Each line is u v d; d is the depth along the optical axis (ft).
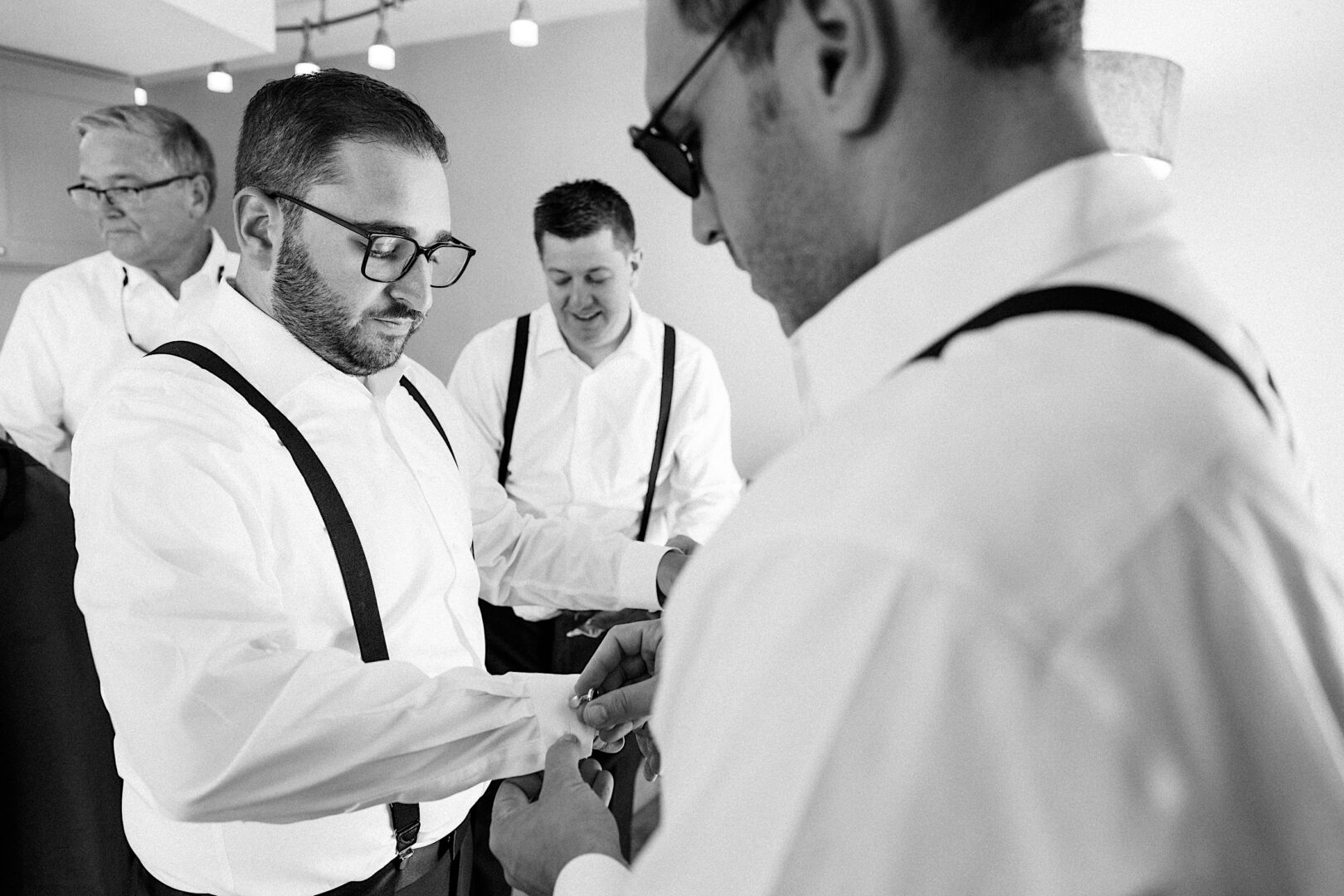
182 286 9.03
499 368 8.70
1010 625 1.15
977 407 1.30
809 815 1.24
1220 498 1.25
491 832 2.58
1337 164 8.87
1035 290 1.46
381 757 3.21
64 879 5.47
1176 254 1.56
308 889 3.84
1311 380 9.11
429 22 13.56
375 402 4.11
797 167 1.65
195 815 3.15
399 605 4.02
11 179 11.25
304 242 3.73
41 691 5.35
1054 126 1.53
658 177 13.19
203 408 3.59
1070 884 1.13
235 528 3.42
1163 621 1.18
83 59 10.81
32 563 5.30
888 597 1.20
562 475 8.54
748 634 1.34
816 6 1.51
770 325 12.64
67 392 8.82
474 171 14.51
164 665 3.19
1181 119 9.41
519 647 8.00
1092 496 1.21
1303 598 1.30
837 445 1.39
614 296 8.07
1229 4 9.11
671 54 1.72
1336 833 1.19
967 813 1.18
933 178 1.54
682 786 1.43
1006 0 1.46
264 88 3.83
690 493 8.91
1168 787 1.15
